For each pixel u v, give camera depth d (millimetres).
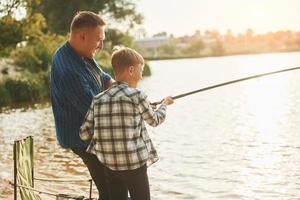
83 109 3707
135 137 3455
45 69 27094
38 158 9812
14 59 26359
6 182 7410
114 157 3436
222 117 16953
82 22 3742
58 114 3803
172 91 27734
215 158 9938
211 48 137375
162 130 13844
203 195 7383
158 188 7695
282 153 10406
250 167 9141
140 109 3459
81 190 7277
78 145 3775
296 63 63219
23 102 22078
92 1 44000
